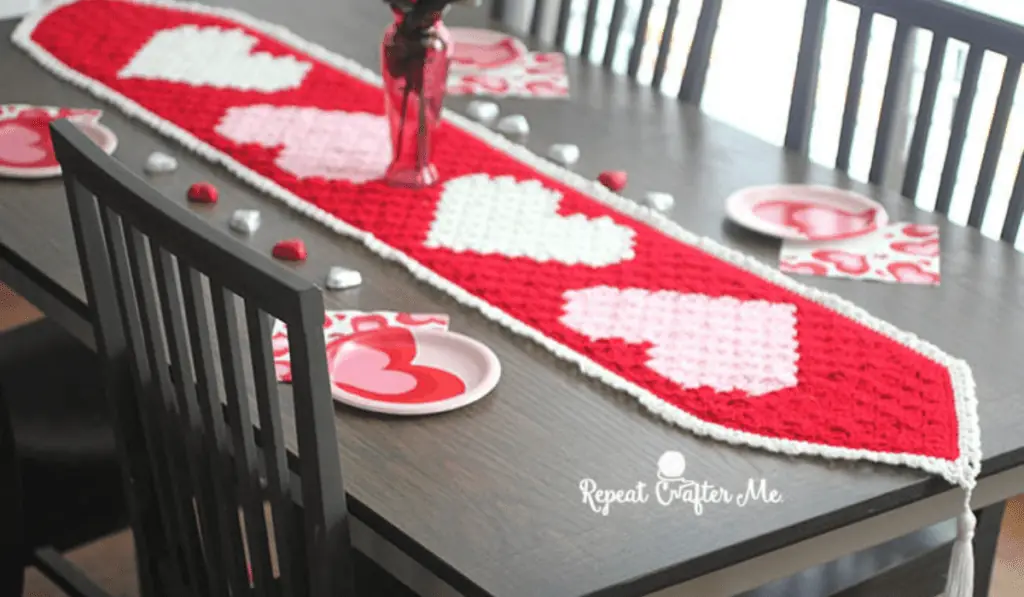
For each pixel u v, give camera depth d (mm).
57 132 1293
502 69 2258
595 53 3340
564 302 1563
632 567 1142
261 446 1318
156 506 1513
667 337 1498
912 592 1581
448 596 1168
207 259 1139
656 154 1982
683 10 3236
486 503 1218
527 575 1127
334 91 2123
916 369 1445
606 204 1819
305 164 1882
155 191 1211
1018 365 1474
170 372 1404
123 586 2271
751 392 1398
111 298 1375
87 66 2148
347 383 1395
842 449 1304
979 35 1859
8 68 2146
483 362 1438
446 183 1852
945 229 1791
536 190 1842
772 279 1632
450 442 1307
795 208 1821
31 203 1743
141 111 2006
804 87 2102
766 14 2957
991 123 1868
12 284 1662
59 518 1785
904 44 1966
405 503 1212
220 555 1405
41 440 1800
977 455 1298
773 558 1227
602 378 1417
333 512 1171
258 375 1149
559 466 1276
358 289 1583
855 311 1554
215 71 2166
